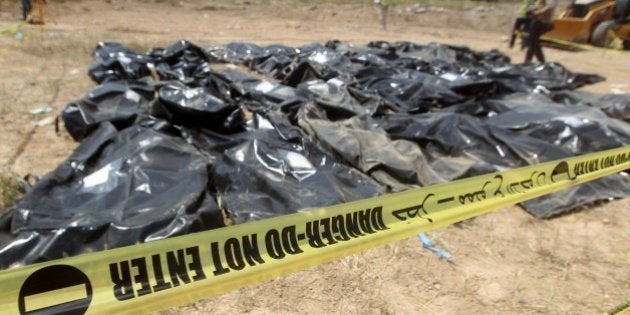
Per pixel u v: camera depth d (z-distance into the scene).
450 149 4.79
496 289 3.01
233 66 8.77
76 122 4.65
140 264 1.50
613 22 12.67
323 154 4.29
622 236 3.69
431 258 3.25
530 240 3.57
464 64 9.98
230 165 3.84
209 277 1.62
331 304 2.77
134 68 7.07
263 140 4.27
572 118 5.32
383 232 2.14
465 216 2.50
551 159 4.54
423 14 18.58
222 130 4.70
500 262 3.28
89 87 6.67
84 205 3.14
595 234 3.70
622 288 3.09
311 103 5.55
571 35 12.98
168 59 7.96
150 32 11.89
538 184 3.08
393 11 18.41
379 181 4.11
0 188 3.48
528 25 10.84
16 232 2.80
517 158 4.63
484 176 2.76
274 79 8.16
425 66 8.93
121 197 3.21
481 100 6.78
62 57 8.25
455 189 2.55
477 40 15.90
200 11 16.14
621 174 4.59
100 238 2.79
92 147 3.76
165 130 4.50
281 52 9.34
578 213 3.99
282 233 1.86
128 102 5.12
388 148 4.49
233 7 16.83
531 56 10.43
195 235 1.64
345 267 3.08
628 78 10.01
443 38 15.77
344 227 2.06
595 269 3.27
